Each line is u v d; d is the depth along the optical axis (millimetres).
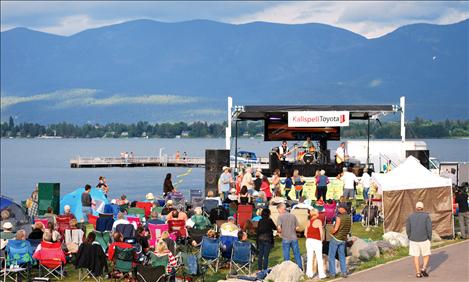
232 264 18188
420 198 23109
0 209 22250
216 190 33031
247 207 22859
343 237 16891
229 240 18422
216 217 22922
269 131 40406
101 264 17125
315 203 26938
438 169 37188
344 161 38094
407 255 19750
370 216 24891
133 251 17047
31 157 172125
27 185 87125
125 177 90125
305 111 35375
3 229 20047
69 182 83812
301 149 38969
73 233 19328
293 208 23188
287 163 37406
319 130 40281
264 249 17844
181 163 99750
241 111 36031
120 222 19266
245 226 21969
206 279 17422
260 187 28703
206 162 33281
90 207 25641
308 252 17016
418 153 35375
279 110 35656
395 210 23062
